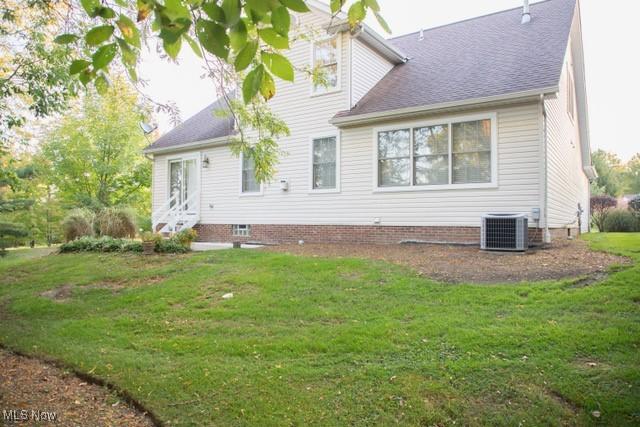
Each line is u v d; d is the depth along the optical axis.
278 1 1.56
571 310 4.64
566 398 3.11
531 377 3.36
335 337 4.41
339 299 5.68
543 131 8.75
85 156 21.22
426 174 10.13
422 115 10.08
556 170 10.51
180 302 6.27
